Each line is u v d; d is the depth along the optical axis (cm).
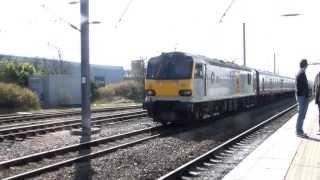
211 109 2883
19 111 4197
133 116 3162
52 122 2641
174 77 2447
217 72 2919
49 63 7662
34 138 1984
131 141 1881
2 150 1659
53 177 1210
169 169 1342
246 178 1005
